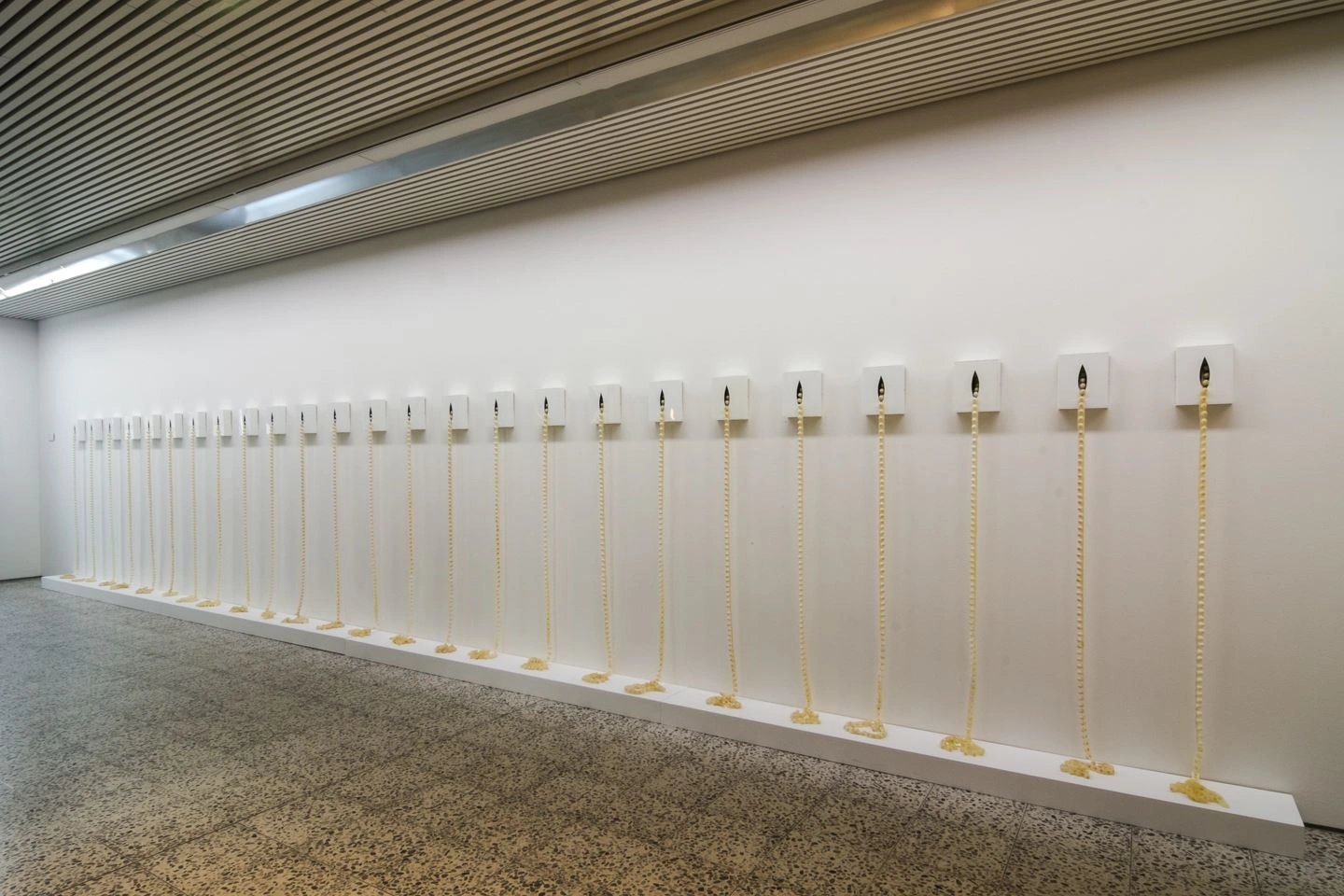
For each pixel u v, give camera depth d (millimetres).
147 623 4828
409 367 4055
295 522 4613
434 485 3984
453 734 2904
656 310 3242
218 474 5035
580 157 3059
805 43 2201
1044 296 2496
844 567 2846
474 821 2221
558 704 3248
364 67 2467
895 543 2748
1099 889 1866
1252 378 2229
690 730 2928
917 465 2707
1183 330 2309
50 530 6465
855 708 2828
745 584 3049
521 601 3691
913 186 2697
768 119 2744
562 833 2146
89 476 6047
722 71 2332
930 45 2236
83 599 5586
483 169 3150
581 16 2184
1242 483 2246
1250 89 2223
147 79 2533
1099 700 2430
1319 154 2154
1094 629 2436
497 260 3715
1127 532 2387
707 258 3113
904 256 2719
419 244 3998
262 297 4723
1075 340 2453
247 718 3098
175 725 3020
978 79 2477
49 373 6398
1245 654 2248
